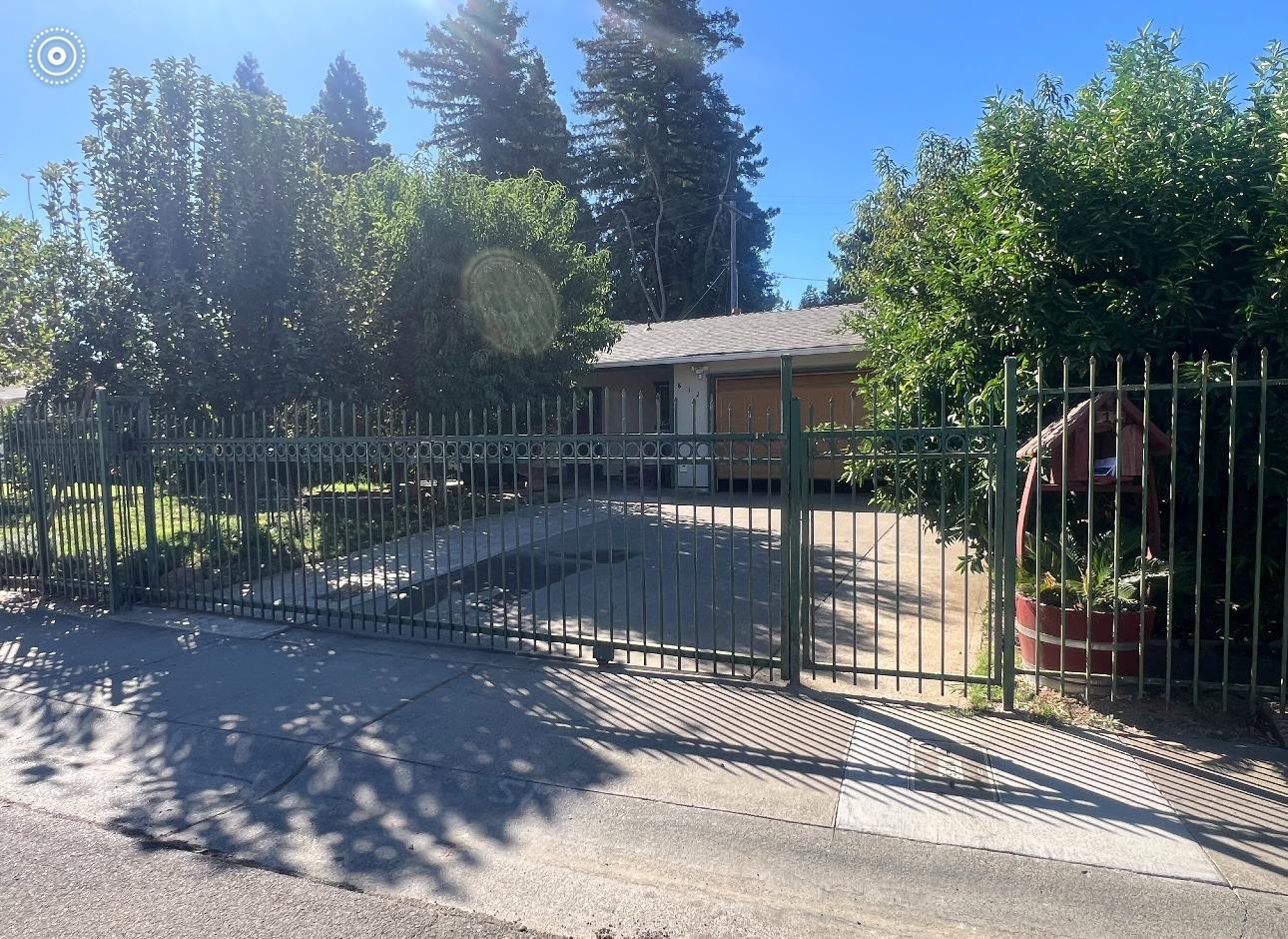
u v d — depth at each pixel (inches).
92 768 186.2
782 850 144.8
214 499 317.7
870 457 212.7
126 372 435.2
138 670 250.7
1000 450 198.5
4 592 356.2
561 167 1573.6
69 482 335.3
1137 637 200.1
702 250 1628.9
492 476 650.8
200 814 163.8
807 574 226.5
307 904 132.1
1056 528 235.9
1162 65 244.1
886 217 740.7
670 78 1608.0
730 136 1667.1
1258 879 132.2
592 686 227.8
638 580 361.7
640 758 182.4
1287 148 211.2
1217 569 228.2
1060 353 230.7
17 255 441.4
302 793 171.6
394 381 551.8
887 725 196.1
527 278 562.3
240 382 445.4
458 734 197.5
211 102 446.6
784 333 706.2
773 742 188.4
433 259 536.7
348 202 535.8
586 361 610.2
